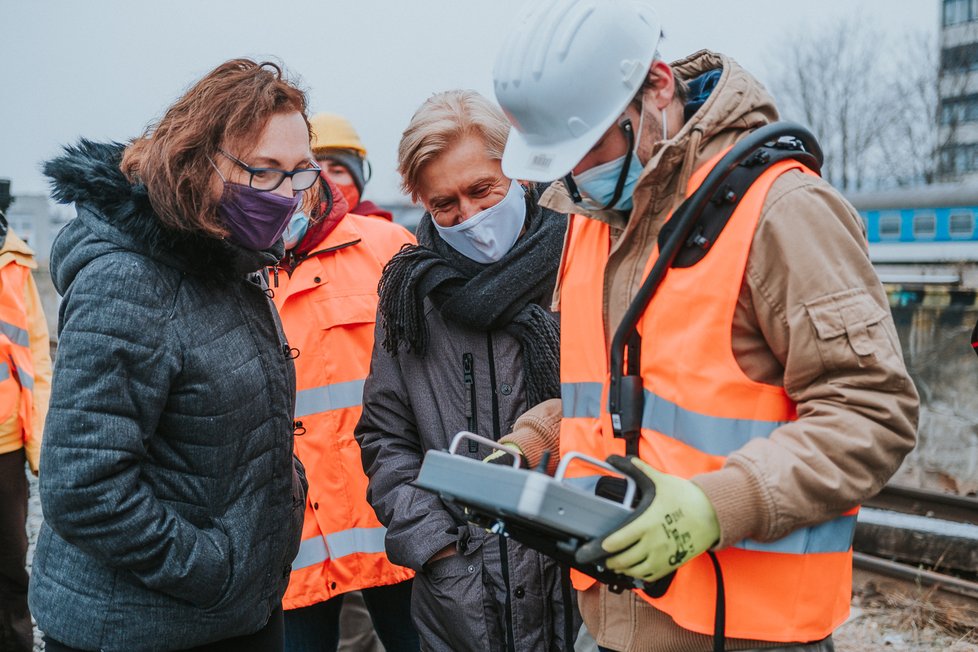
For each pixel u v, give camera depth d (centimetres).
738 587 153
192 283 190
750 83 162
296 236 297
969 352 448
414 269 231
